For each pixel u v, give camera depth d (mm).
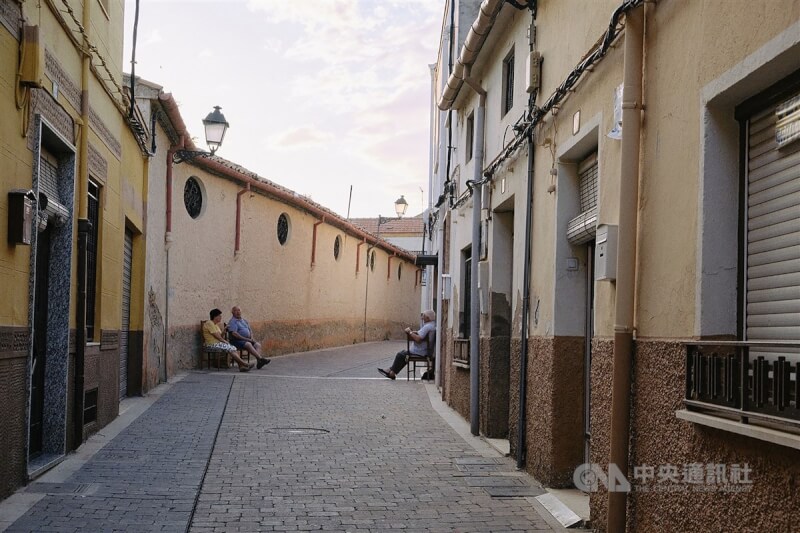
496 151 10992
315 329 28062
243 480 7543
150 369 14195
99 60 9141
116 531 5660
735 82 4156
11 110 6137
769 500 3682
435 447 9789
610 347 5867
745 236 4391
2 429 6094
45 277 7949
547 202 8117
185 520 6008
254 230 22094
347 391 15531
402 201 35000
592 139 6875
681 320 4723
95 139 9125
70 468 7605
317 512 6496
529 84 8508
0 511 5961
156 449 8789
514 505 6918
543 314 8078
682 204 4754
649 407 5125
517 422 8898
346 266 32188
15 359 6379
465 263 13859
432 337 18969
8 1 5977
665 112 5047
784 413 3529
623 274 5418
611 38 5832
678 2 4891
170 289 16328
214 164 18453
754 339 4270
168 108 14141
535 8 8773
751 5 4020
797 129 3908
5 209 6047
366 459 8828
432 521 6324
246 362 19812
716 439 4219
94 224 9688
